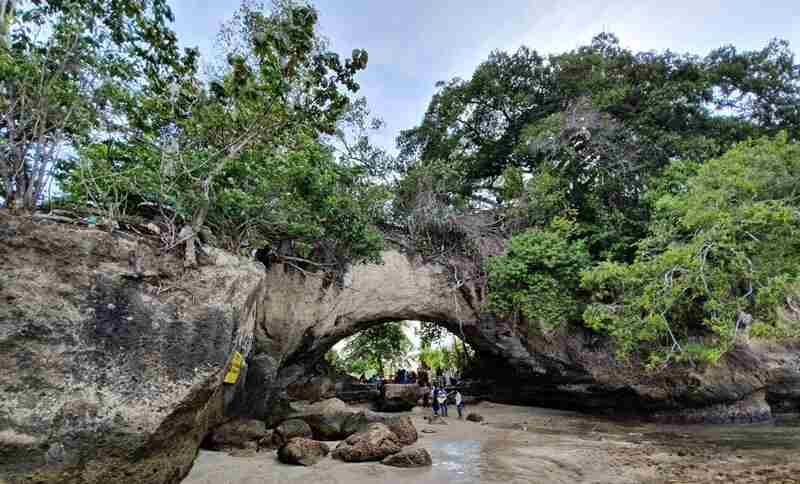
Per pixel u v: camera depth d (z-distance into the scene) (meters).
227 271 6.89
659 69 18.84
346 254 13.34
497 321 18.03
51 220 5.64
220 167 7.31
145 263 6.00
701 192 12.46
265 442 9.34
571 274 16.12
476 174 21.33
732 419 16.19
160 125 7.62
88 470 4.69
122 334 5.34
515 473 8.18
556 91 20.05
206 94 7.39
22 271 4.94
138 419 5.04
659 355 13.33
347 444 9.04
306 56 6.43
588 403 18.42
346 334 17.72
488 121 21.16
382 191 13.31
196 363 5.75
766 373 15.92
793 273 11.12
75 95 6.07
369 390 22.02
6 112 5.80
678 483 7.89
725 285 11.69
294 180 9.96
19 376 4.55
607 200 18.28
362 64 6.54
